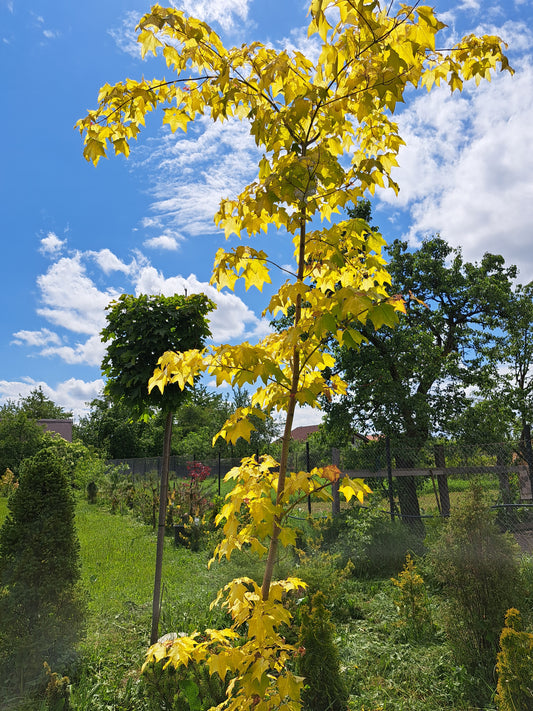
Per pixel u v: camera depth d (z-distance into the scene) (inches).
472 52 87.7
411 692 160.7
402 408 506.0
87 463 1029.8
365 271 90.2
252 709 74.5
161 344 183.8
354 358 523.5
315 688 150.1
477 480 199.0
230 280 90.4
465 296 571.8
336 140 84.7
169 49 83.0
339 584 249.9
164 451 196.2
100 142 87.8
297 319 80.3
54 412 2111.2
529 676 127.0
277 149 79.7
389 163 96.3
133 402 187.2
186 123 93.0
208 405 1328.7
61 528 159.5
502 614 169.9
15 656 141.7
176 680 139.7
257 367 75.1
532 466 346.0
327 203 91.4
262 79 71.5
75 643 159.6
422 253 587.5
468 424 504.1
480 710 147.8
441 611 194.9
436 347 533.0
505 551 178.7
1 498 815.7
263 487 80.4
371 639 203.0
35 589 149.3
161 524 191.8
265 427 800.9
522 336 585.6
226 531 81.4
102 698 151.3
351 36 73.4
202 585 279.1
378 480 446.9
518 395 559.2
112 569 334.0
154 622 184.7
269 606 73.8
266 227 86.2
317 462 529.3
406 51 71.9
